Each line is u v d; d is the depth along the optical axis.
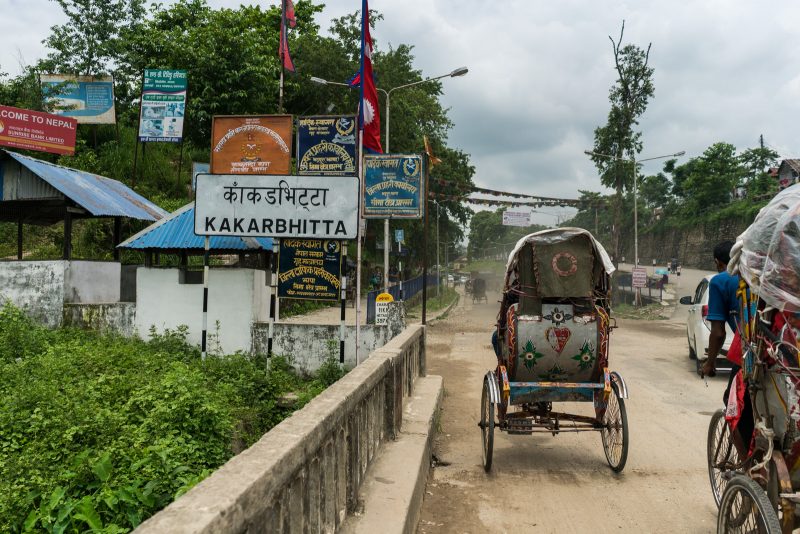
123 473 4.64
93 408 6.17
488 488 5.49
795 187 3.34
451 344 16.94
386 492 4.11
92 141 28.42
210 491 1.88
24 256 19.33
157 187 26.50
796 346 3.14
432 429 6.48
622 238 71.44
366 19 11.69
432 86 39.31
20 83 26.09
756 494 3.12
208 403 6.36
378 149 12.70
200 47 26.95
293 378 10.71
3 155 12.89
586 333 5.87
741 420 3.83
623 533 4.50
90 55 27.84
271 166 10.31
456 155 41.16
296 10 36.03
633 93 33.50
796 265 3.09
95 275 13.14
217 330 11.40
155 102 23.53
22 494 4.52
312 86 29.02
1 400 6.54
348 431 3.68
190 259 17.78
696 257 52.56
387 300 13.69
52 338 10.81
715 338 4.09
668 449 6.70
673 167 63.34
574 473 5.92
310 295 9.53
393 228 34.06
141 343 11.24
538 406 6.52
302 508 2.59
